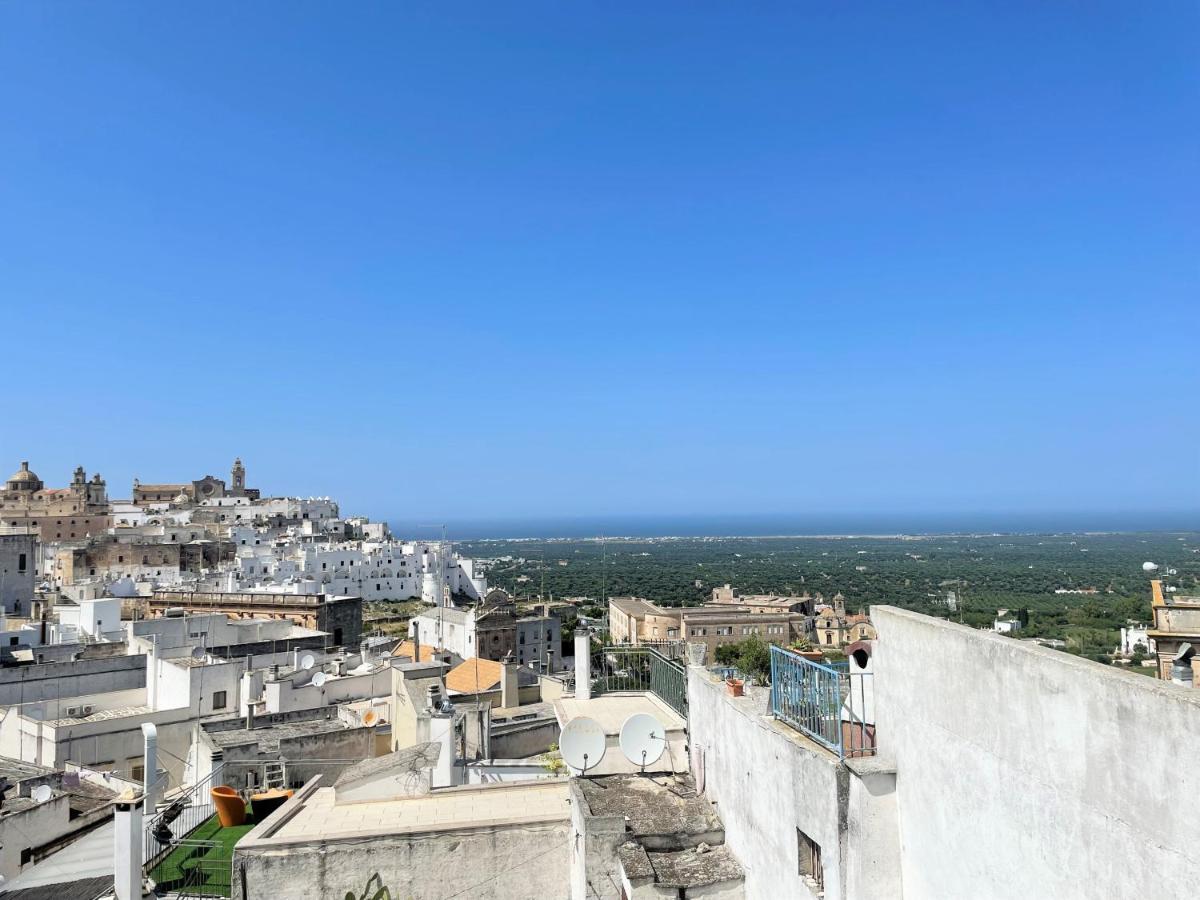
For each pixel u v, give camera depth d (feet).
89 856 80.53
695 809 53.16
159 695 141.59
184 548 488.02
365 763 66.74
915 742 33.55
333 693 138.00
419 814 59.98
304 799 63.72
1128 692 22.63
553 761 79.20
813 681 41.93
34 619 226.79
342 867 54.29
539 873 56.03
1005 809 27.81
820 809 37.01
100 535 531.91
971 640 29.91
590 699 79.66
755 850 45.11
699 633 469.98
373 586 550.36
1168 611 66.39
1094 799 23.80
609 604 615.57
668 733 61.72
